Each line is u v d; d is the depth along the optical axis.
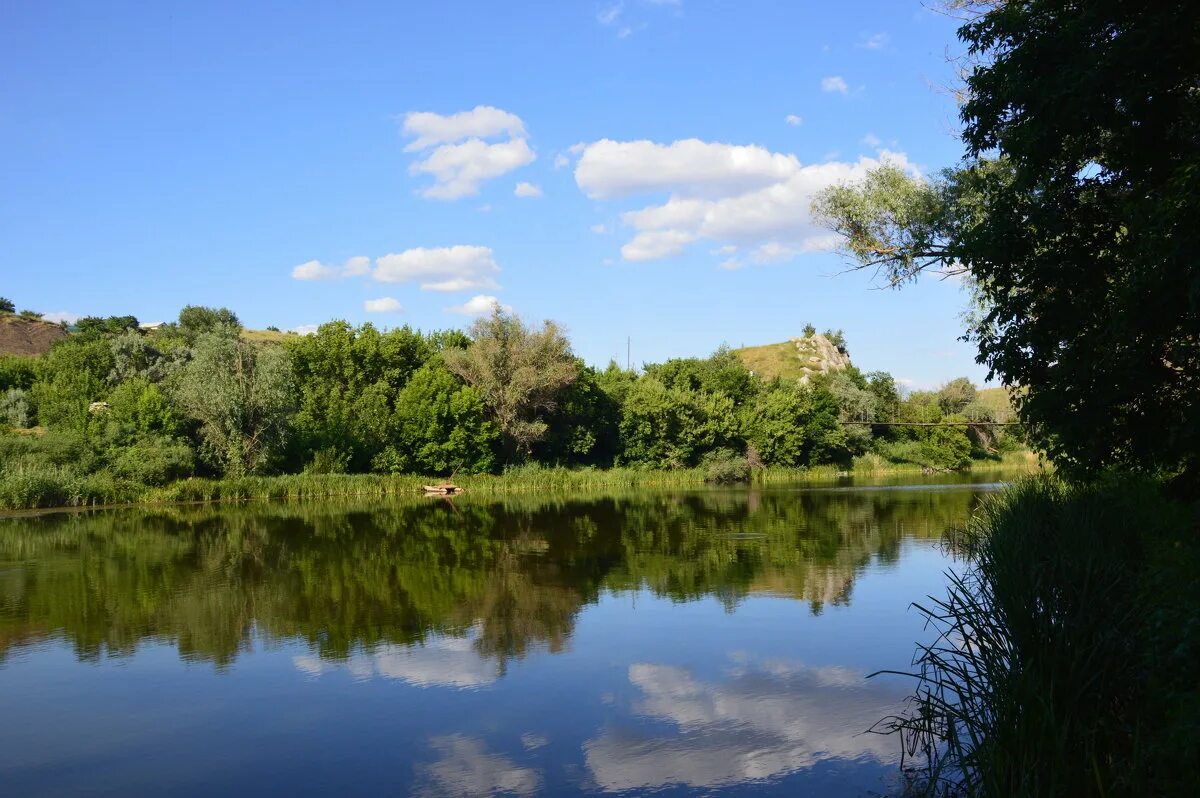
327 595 17.89
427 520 34.03
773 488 54.81
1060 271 9.83
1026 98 9.65
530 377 59.03
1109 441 9.70
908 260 18.78
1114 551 10.65
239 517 35.56
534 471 59.41
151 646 13.80
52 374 59.94
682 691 11.04
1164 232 7.34
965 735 8.71
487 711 10.43
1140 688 7.07
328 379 60.97
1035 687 6.59
